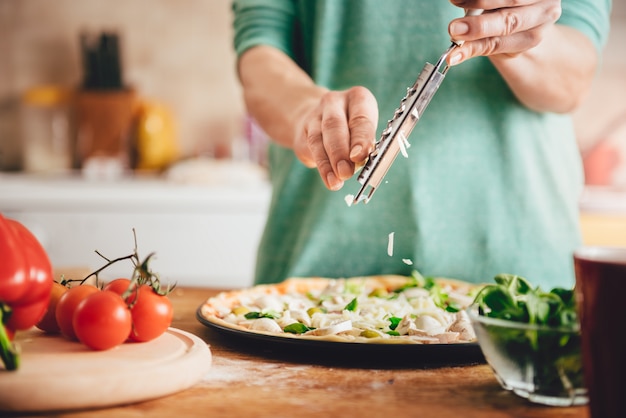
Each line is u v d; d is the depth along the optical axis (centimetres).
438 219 136
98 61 313
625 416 52
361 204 138
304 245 139
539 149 138
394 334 89
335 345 79
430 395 69
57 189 262
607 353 53
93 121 314
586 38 128
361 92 91
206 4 328
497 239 136
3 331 67
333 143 84
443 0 136
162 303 79
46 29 328
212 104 332
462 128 136
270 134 126
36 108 317
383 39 138
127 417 63
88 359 72
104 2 328
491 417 62
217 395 69
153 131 316
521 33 88
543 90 125
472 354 80
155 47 329
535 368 64
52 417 63
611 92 309
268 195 266
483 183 136
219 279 267
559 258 139
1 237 73
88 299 75
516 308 67
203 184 277
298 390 71
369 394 69
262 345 85
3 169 329
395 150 77
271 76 127
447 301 114
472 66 135
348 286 119
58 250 263
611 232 245
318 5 142
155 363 71
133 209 264
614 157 287
